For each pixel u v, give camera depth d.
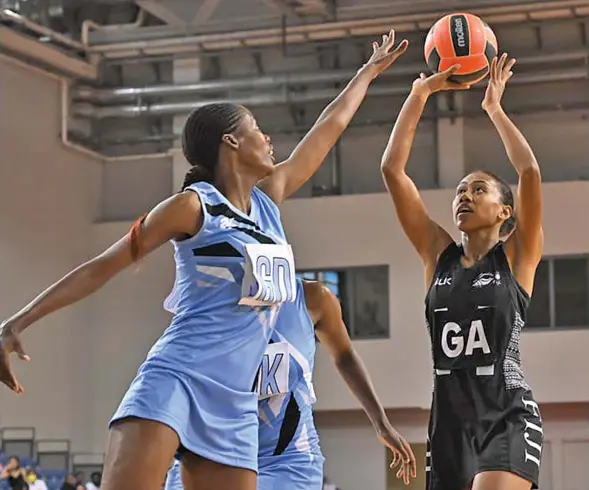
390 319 23.78
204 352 3.88
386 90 23.94
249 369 3.99
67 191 25.22
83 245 25.62
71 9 24.81
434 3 22.39
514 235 5.23
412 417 23.94
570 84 24.11
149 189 26.22
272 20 23.38
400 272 23.84
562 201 23.28
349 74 23.89
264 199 4.27
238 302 3.93
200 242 3.92
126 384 25.19
